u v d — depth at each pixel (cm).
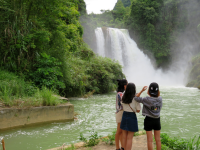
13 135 660
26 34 1147
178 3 4903
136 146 489
